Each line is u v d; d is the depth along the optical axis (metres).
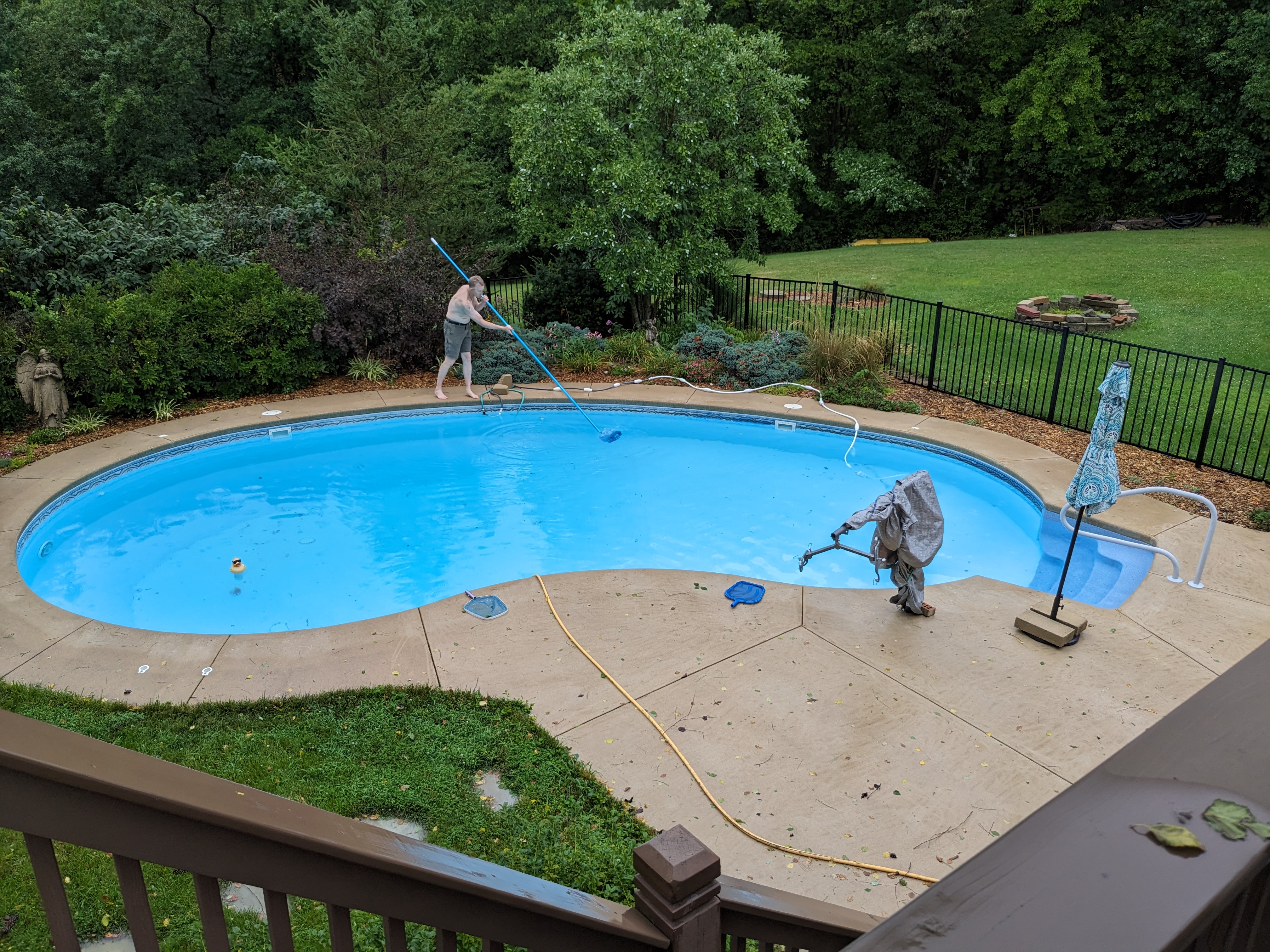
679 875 1.72
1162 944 0.68
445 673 6.02
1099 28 27.55
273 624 7.35
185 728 5.38
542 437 11.90
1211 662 6.07
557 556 8.52
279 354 12.70
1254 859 0.75
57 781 0.90
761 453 11.16
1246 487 8.80
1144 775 0.86
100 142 25.08
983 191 30.56
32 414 11.67
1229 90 26.30
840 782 4.96
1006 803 4.79
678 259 14.51
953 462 10.38
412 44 22.92
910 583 6.59
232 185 18.75
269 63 28.94
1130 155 28.66
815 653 6.23
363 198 20.92
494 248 21.84
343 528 9.17
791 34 30.16
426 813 4.64
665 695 5.75
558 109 13.95
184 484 10.35
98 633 6.50
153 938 1.05
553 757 5.12
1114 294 16.22
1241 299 15.33
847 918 2.11
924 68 30.14
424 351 13.88
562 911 1.54
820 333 12.96
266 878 1.11
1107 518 8.32
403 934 1.32
